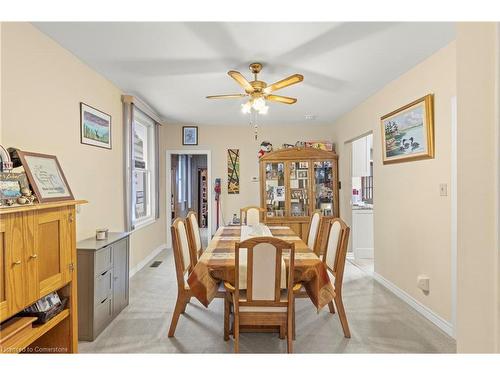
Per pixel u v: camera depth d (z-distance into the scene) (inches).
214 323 101.6
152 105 164.2
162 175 213.8
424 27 83.0
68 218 74.3
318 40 89.9
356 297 124.0
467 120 33.9
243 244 75.3
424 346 86.9
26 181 66.4
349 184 193.2
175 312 93.1
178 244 94.4
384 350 84.9
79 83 104.3
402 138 118.1
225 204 218.4
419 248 109.7
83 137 107.0
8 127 73.7
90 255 89.8
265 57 101.7
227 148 217.9
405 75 116.5
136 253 160.1
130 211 144.5
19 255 57.1
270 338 91.7
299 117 194.7
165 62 106.0
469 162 33.7
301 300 121.3
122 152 140.9
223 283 91.7
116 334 93.6
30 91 80.9
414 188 112.4
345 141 186.4
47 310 67.4
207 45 93.0
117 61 105.3
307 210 200.7
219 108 170.6
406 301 118.1
